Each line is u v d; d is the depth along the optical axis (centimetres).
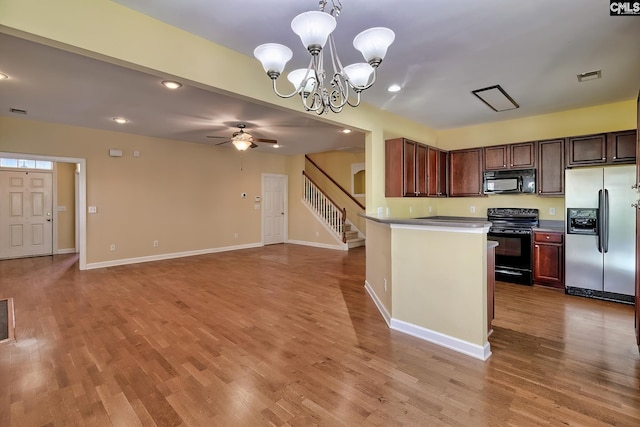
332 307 363
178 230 674
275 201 878
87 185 555
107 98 387
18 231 670
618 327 301
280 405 190
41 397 198
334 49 237
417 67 307
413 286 288
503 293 409
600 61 295
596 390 202
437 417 178
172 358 247
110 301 382
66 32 187
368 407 188
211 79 254
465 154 536
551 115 466
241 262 622
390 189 441
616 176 369
